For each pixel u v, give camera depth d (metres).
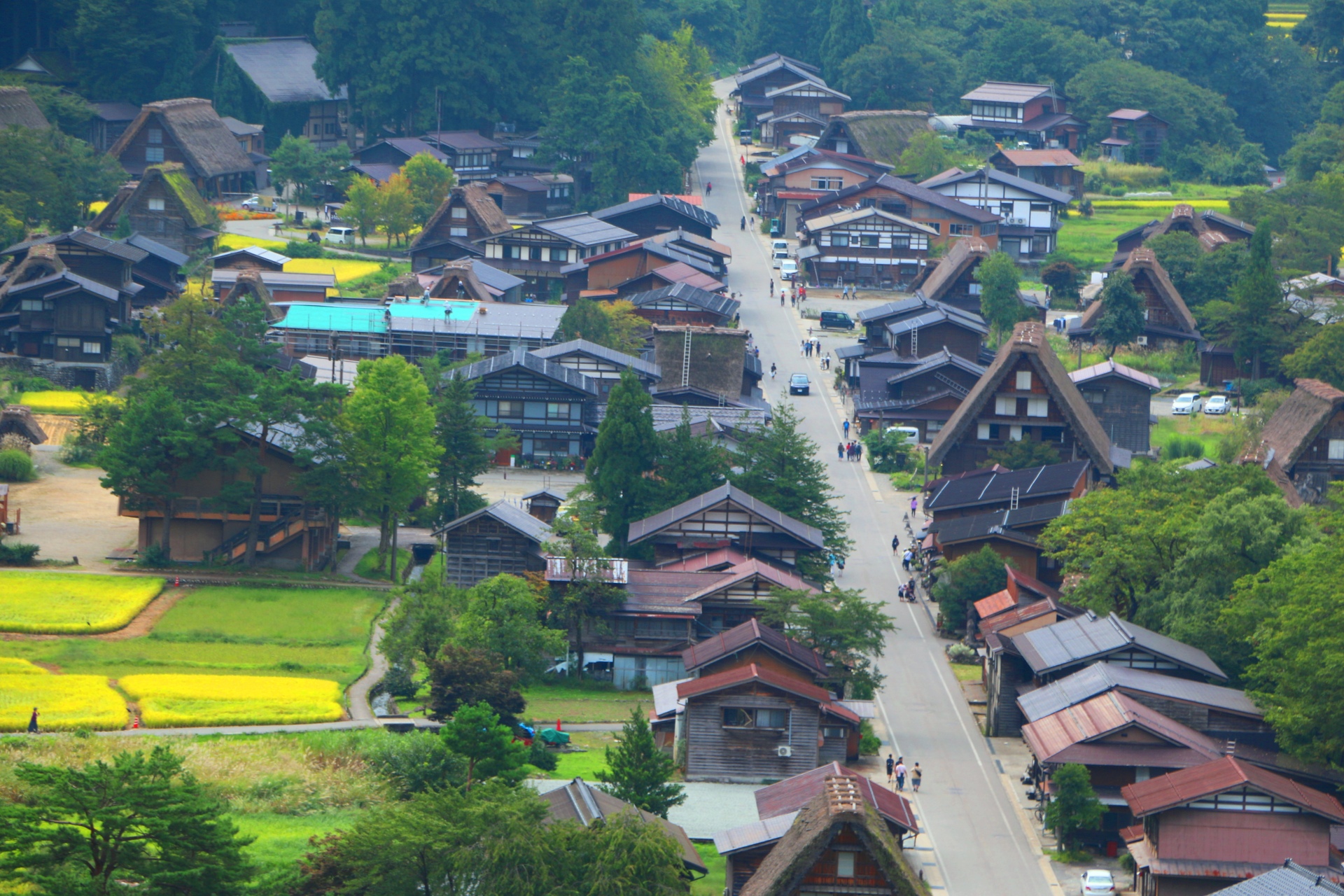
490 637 149.88
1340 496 155.50
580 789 105.19
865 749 140.50
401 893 89.88
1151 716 127.44
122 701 140.12
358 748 129.75
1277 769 124.38
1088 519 158.00
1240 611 135.88
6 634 157.88
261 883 92.19
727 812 125.75
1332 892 97.25
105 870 85.88
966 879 118.19
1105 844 123.19
